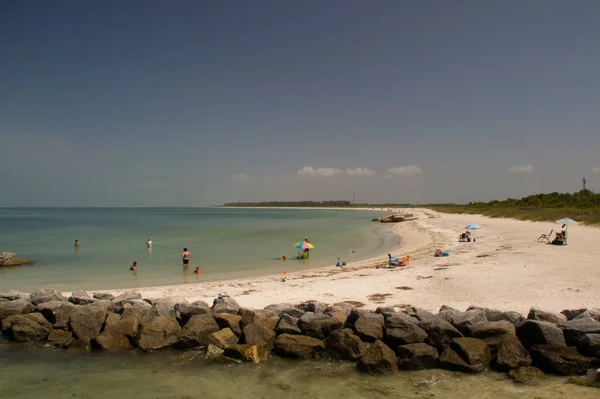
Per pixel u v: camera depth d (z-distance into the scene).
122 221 105.00
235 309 13.02
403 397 8.64
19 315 13.05
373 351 10.09
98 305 13.06
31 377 9.99
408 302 14.67
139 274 26.42
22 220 110.44
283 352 10.95
